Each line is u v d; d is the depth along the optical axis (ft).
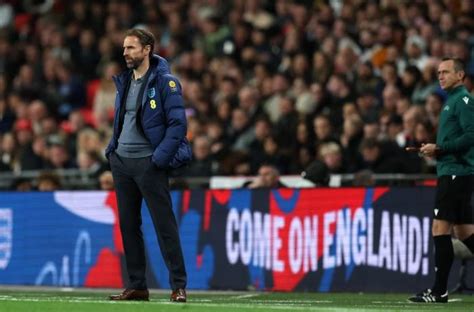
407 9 211.00
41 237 164.14
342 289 144.56
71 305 99.86
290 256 148.05
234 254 151.64
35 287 161.27
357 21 215.92
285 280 148.05
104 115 217.77
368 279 143.43
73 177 190.39
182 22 244.83
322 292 144.87
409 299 119.75
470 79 176.65
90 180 183.32
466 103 116.78
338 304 113.50
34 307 98.58
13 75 251.60
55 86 242.37
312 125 179.11
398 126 171.63
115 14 255.50
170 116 108.99
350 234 144.77
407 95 184.96
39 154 202.80
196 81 217.56
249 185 162.09
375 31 207.51
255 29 225.56
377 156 160.76
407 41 204.23
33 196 164.96
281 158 175.11
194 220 154.51
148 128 109.29
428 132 157.89
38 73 247.09
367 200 144.25
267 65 217.97
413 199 141.38
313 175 152.97
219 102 204.23
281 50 222.07
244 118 192.54
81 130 211.00
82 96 242.37
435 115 167.63
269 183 157.17
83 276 160.97
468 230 119.75
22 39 263.70
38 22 269.23
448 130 117.80
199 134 188.85
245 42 226.17
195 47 235.40
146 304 100.53
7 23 275.18
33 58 251.19
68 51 251.80
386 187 143.23
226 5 245.65
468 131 116.06
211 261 152.97
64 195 163.02
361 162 163.84
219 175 173.88
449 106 117.91
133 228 112.16
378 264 143.02
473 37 199.72
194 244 154.30
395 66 186.39
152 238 156.35
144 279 112.57
